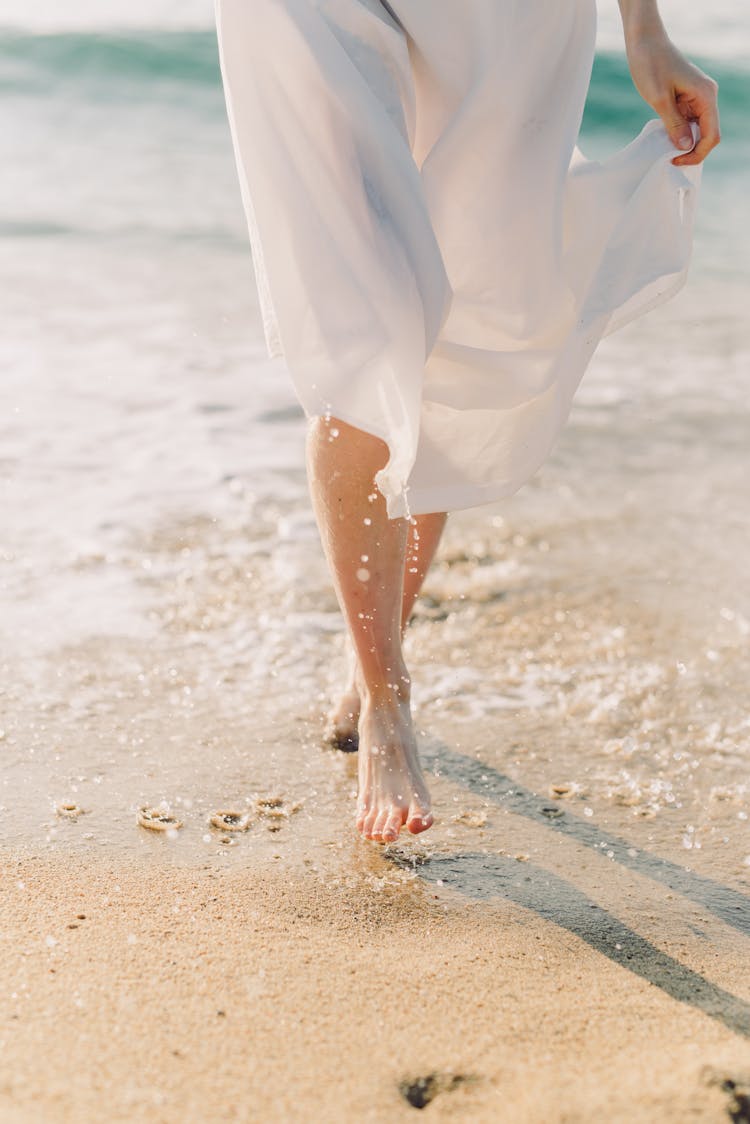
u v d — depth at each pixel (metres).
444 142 1.84
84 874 1.68
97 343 4.68
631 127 11.78
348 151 1.68
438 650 2.56
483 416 1.92
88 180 8.25
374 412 1.64
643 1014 1.43
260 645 2.52
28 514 3.08
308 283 1.67
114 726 2.15
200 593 2.74
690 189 2.00
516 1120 1.21
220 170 8.85
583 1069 1.31
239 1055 1.30
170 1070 1.26
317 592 2.79
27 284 5.56
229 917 1.59
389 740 1.81
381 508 1.79
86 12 13.34
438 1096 1.27
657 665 2.51
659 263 1.95
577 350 1.90
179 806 1.90
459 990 1.46
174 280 5.83
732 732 2.26
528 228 1.92
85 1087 1.22
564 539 3.18
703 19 15.84
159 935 1.53
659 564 3.03
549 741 2.21
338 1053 1.32
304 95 1.69
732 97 12.69
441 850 1.83
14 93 11.05
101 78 11.61
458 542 3.14
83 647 2.44
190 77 11.73
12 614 2.56
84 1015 1.34
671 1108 1.21
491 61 1.83
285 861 1.76
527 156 1.90
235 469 3.51
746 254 7.24
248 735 2.16
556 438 1.94
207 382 4.30
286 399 4.18
